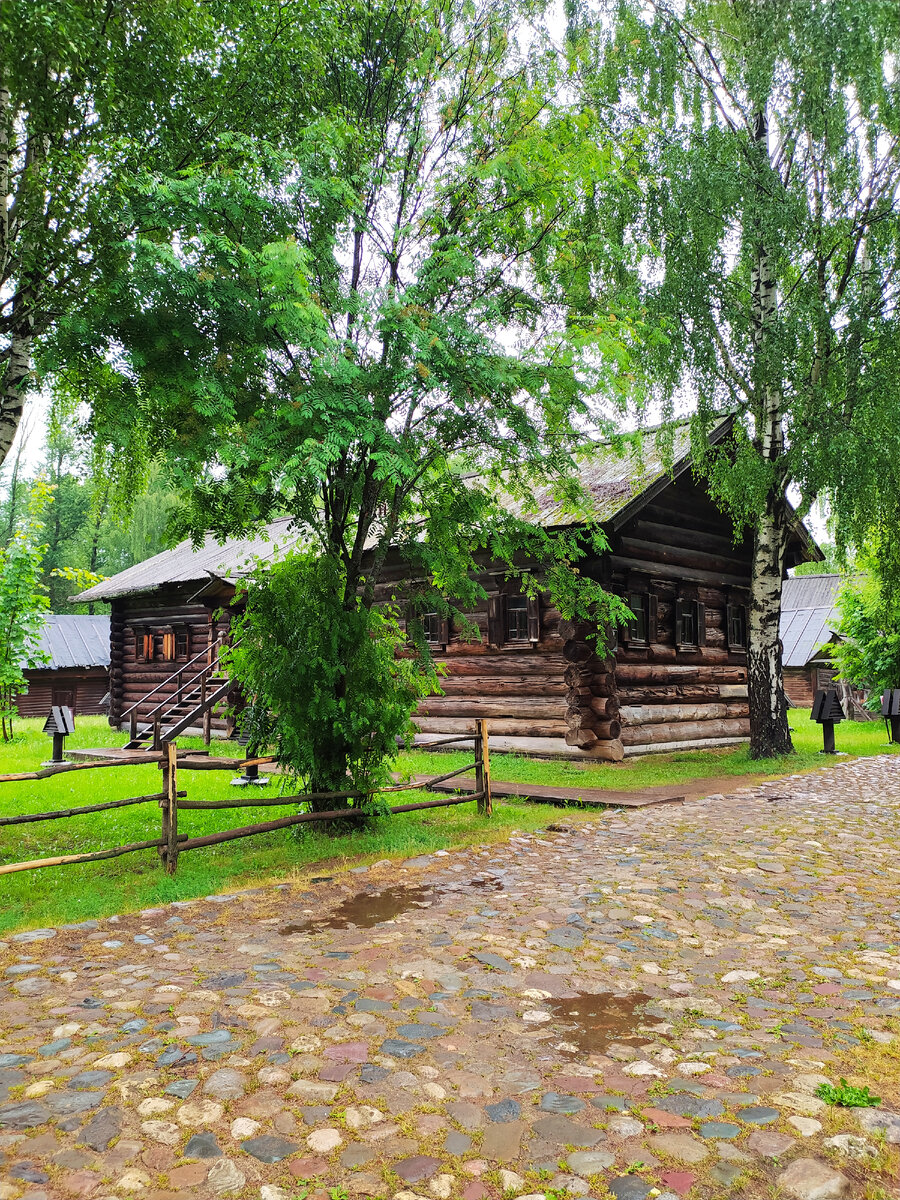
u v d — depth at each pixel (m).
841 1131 2.62
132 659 23.50
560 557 8.92
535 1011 3.61
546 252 7.76
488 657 14.75
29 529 18.97
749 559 17.20
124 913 5.16
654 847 6.91
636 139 8.70
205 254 6.35
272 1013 3.56
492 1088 2.93
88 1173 2.40
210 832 7.92
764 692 13.70
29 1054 3.19
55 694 31.72
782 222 11.48
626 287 12.09
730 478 12.52
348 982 3.94
